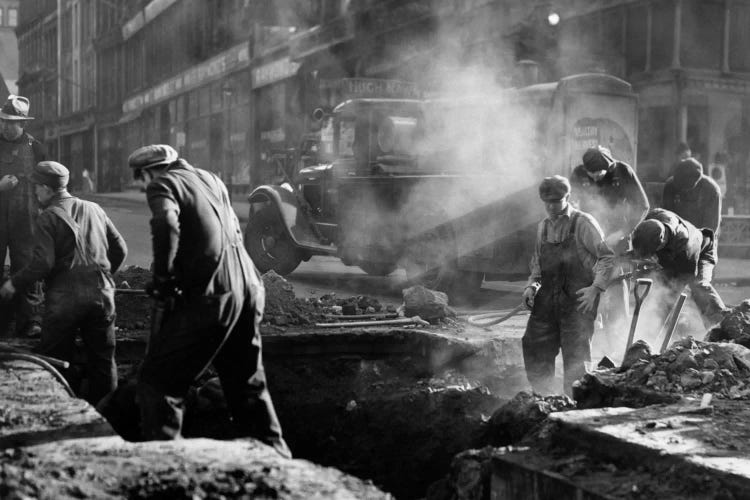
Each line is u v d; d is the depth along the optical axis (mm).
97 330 5832
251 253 12859
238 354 4473
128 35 53938
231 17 37156
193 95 42625
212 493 3068
